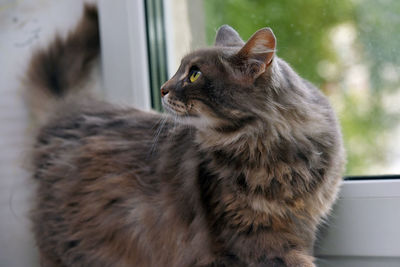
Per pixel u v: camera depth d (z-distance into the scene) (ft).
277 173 2.53
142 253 2.78
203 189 2.59
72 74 3.06
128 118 2.91
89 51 3.02
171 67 3.05
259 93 2.54
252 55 2.52
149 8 2.96
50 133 2.98
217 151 2.61
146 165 2.77
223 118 2.57
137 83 2.92
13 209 2.98
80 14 2.98
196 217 2.61
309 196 2.55
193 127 2.71
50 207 2.89
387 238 2.64
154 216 2.73
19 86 3.03
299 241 2.57
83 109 3.02
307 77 2.99
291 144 2.54
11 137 3.02
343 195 2.68
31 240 2.97
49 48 3.03
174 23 3.07
